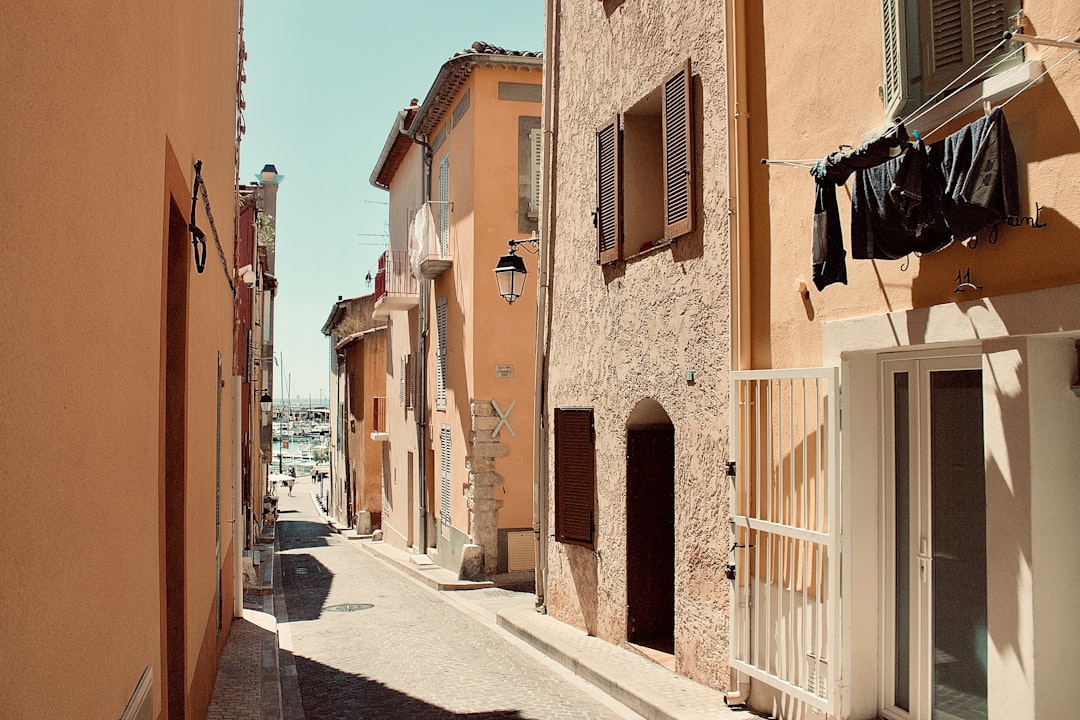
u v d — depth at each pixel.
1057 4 4.21
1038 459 4.44
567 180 11.09
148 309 3.38
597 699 7.80
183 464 4.94
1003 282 4.56
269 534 28.06
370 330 30.23
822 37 6.13
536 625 10.72
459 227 17.39
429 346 20.39
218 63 7.63
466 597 14.70
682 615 8.02
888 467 5.72
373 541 28.09
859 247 5.23
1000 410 4.60
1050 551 4.45
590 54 10.41
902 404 5.66
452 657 9.69
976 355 5.00
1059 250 4.21
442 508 18.78
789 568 6.27
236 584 11.55
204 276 6.52
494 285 16.22
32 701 1.82
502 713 7.34
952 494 5.21
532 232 16.34
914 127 5.05
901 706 5.58
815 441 6.12
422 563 19.06
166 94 3.89
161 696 3.79
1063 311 4.15
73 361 2.18
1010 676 4.52
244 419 17.44
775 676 6.32
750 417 6.79
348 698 7.89
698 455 7.75
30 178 1.80
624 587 9.27
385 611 13.20
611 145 9.59
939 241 4.84
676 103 8.18
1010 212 4.36
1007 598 4.54
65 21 2.07
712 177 7.60
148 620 3.41
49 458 1.97
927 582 5.37
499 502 16.19
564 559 10.95
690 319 7.91
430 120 19.47
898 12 5.07
